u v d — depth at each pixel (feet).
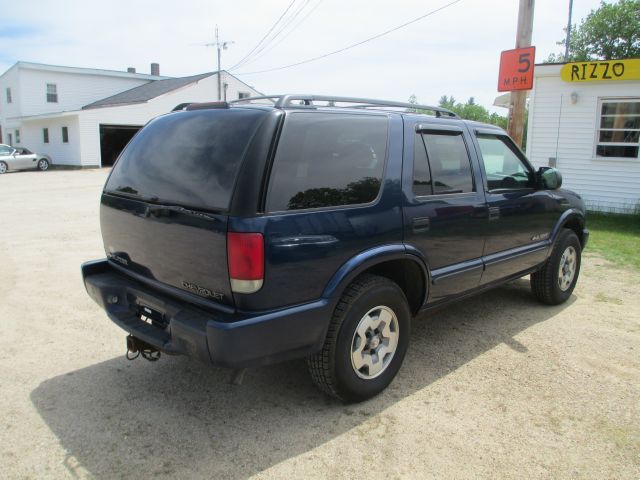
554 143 40.86
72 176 77.20
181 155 10.25
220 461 9.23
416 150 11.87
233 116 9.84
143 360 13.29
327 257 9.73
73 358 13.38
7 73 112.98
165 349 9.78
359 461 9.24
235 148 9.27
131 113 99.30
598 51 106.32
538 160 41.75
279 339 9.26
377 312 11.03
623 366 12.92
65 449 9.56
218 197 9.06
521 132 27.20
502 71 27.12
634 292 19.13
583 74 37.91
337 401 11.28
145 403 11.18
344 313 10.23
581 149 39.78
